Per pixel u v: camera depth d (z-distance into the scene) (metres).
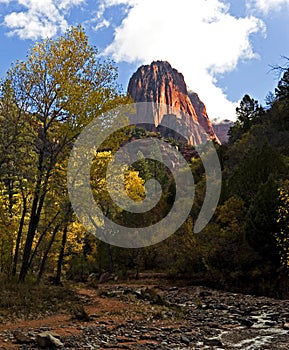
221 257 28.53
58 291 18.14
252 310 18.02
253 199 27.42
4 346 8.89
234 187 31.94
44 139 18.89
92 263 40.25
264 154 30.75
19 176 18.44
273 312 17.19
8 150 18.09
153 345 10.13
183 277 31.52
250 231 25.33
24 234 24.06
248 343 11.02
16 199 22.84
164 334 11.70
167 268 35.66
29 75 18.88
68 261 38.62
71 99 18.52
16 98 18.70
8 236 20.80
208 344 10.67
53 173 18.91
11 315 13.09
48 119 19.25
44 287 18.59
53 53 19.02
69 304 15.98
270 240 24.23
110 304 17.33
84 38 19.23
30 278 20.22
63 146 18.98
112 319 13.73
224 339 11.51
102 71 19.42
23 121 18.69
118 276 34.38
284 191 19.97
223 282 27.11
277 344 10.89
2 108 18.58
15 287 17.02
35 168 18.52
